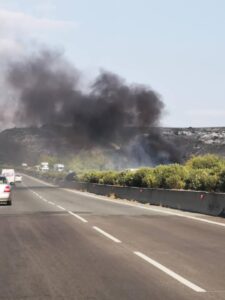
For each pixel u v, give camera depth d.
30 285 7.95
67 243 12.87
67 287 7.81
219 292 7.48
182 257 10.67
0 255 10.98
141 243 12.84
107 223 18.14
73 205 28.78
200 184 28.52
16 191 51.25
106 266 9.63
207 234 14.73
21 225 17.39
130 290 7.60
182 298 7.11
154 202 29.73
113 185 42.31
